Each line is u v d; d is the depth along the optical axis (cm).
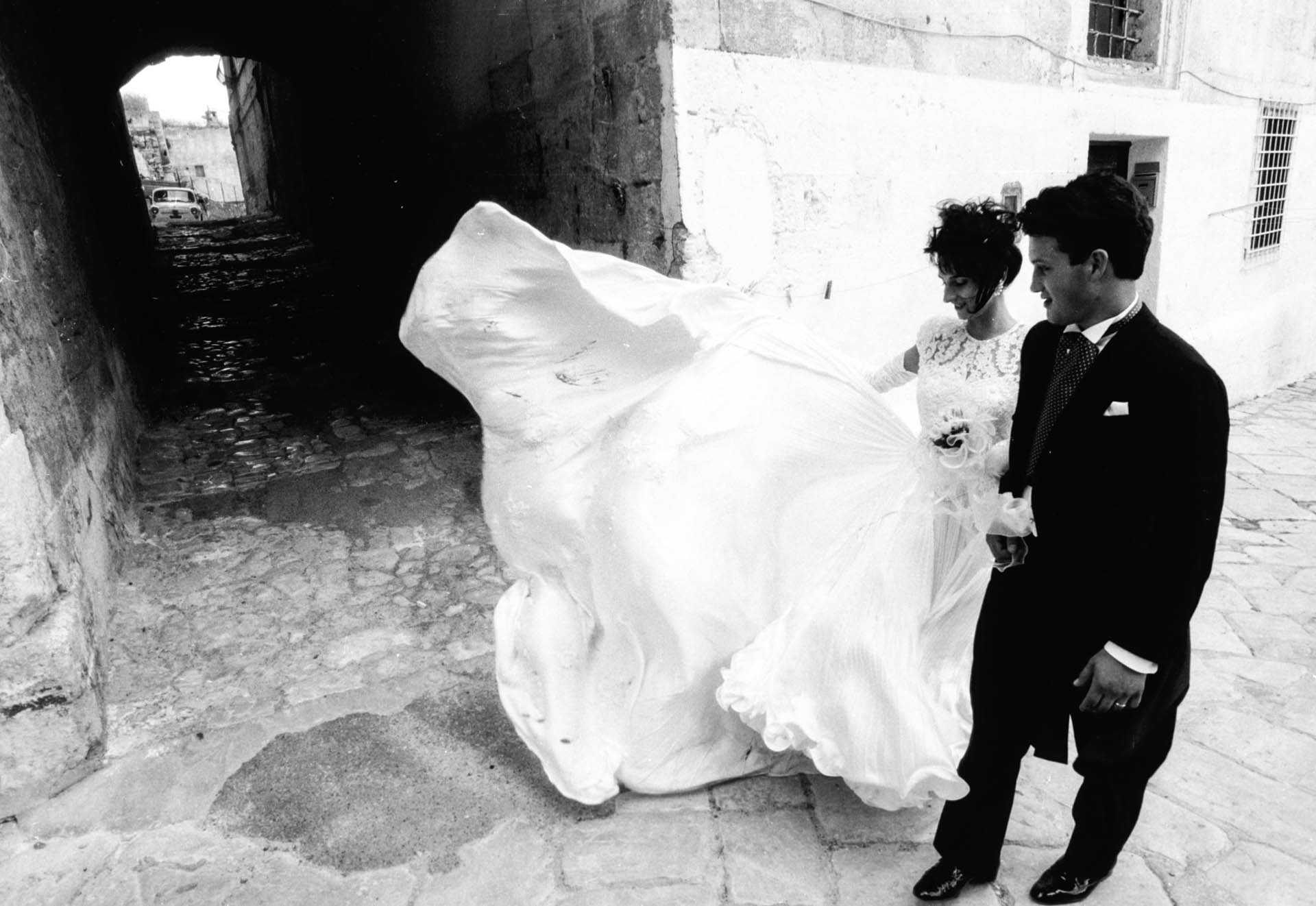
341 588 397
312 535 453
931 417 220
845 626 224
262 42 1332
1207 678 320
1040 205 168
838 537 259
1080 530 177
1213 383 160
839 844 237
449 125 710
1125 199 160
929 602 230
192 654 345
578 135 475
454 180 724
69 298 463
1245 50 715
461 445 566
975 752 204
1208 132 700
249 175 3120
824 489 270
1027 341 187
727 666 256
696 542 253
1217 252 746
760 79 411
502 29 549
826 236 461
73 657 271
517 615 278
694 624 249
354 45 1028
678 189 397
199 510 485
